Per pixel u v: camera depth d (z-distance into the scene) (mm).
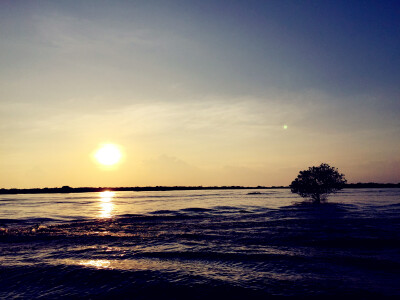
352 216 39562
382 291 12414
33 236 27672
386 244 21438
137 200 110812
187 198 122000
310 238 24312
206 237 26312
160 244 23453
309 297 11953
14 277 15055
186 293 12703
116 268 16406
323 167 66812
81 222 38438
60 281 14438
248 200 92812
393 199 81938
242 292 12656
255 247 21562
